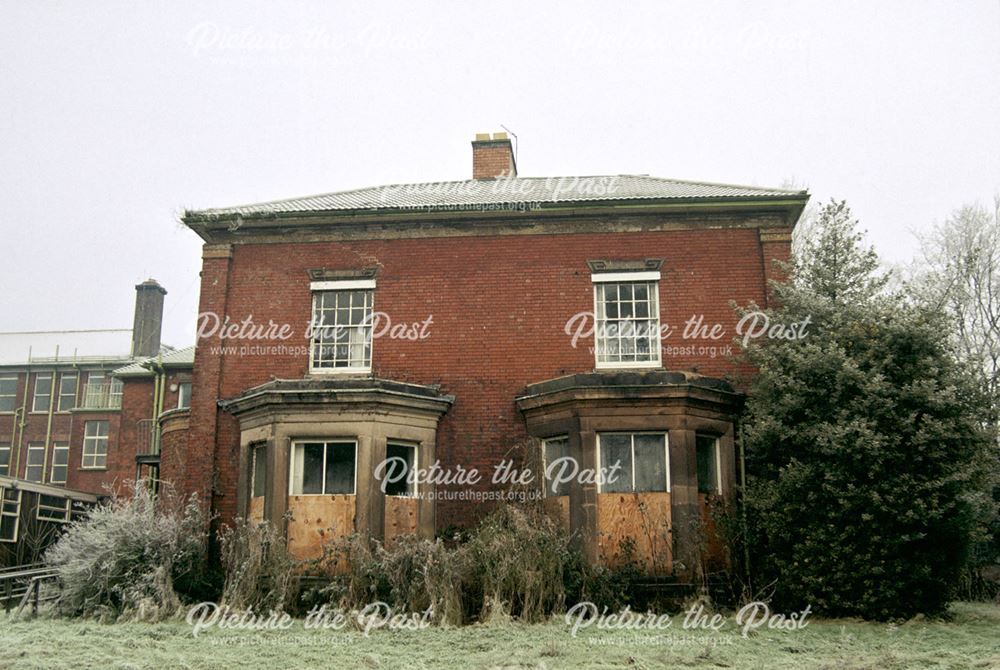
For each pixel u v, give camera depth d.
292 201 18.03
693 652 10.02
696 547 13.59
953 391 12.56
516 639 10.90
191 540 14.24
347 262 16.75
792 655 10.02
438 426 15.59
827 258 15.67
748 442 14.09
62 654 10.05
